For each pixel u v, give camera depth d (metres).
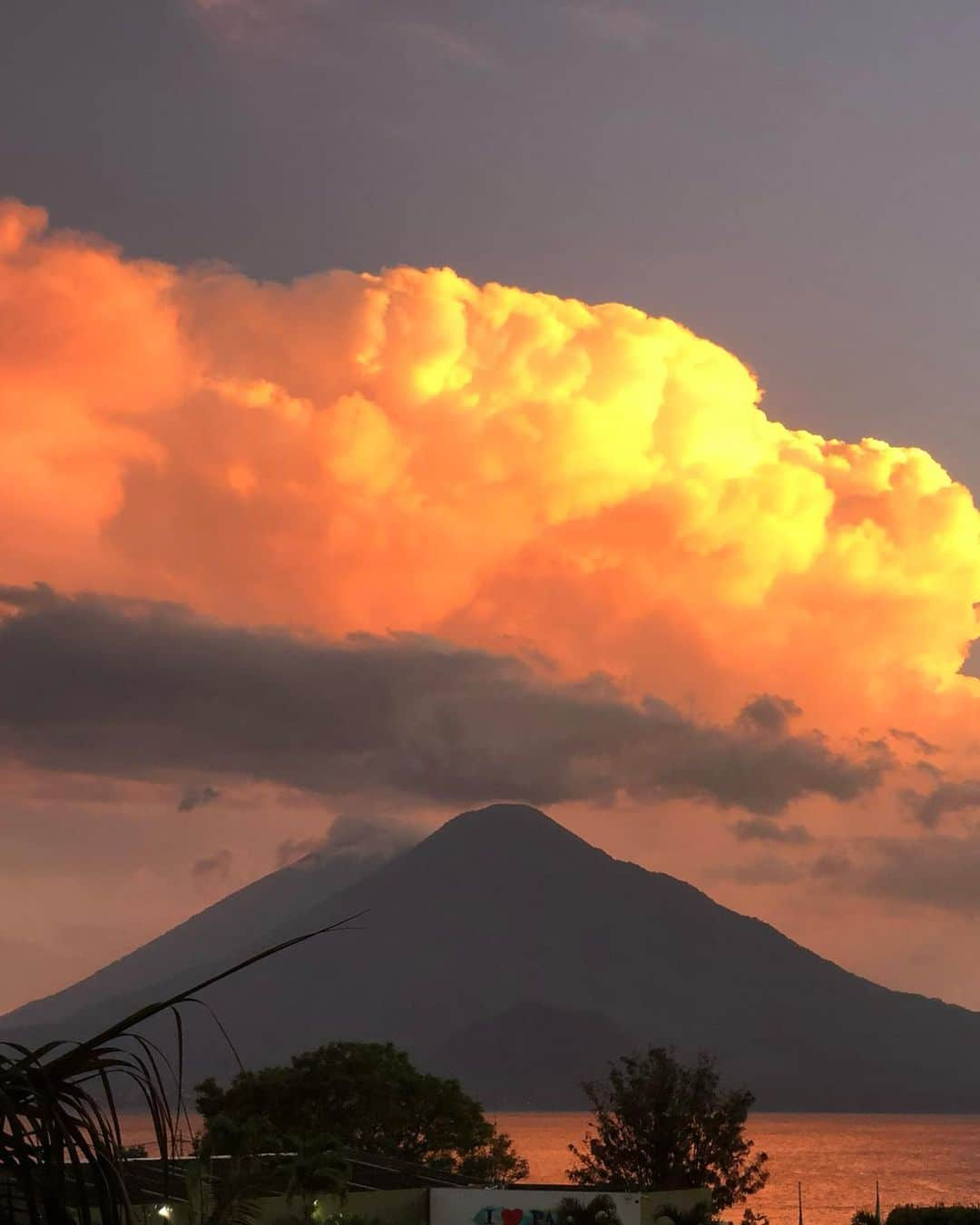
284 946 6.48
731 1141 134.62
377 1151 123.62
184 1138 6.05
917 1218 120.56
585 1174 137.75
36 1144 5.73
